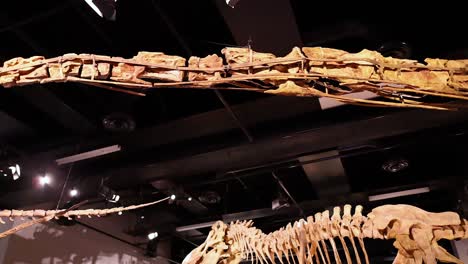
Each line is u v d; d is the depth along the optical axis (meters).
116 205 6.76
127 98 4.95
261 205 8.45
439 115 4.61
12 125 5.06
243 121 5.21
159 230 8.12
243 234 4.11
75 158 5.50
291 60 2.32
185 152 5.56
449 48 4.32
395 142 5.70
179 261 9.59
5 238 5.55
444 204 7.80
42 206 6.41
